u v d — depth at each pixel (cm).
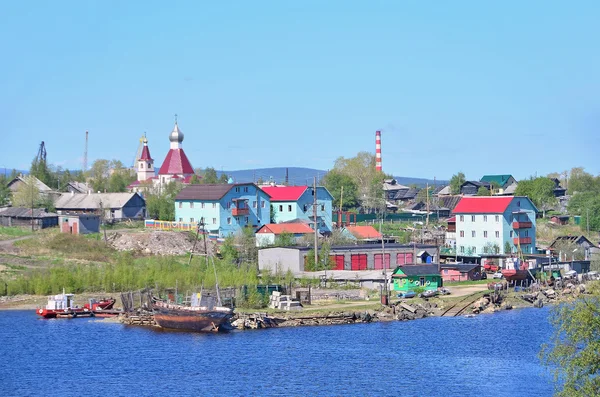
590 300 7350
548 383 10175
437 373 10625
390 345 12175
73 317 14338
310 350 11838
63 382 10256
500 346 12100
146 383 10200
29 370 10800
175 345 12150
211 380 10319
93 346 12088
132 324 13750
